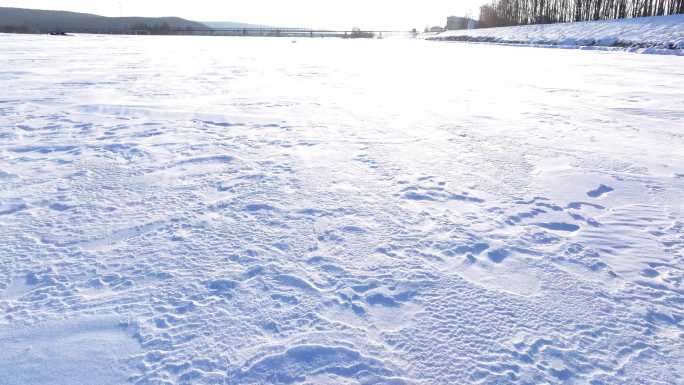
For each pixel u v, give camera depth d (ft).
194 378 4.66
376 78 35.04
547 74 39.34
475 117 19.31
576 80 34.68
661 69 43.57
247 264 6.94
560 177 11.52
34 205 9.18
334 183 10.75
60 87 27.09
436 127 17.19
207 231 8.09
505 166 12.36
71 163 12.16
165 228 8.20
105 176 11.11
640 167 12.41
